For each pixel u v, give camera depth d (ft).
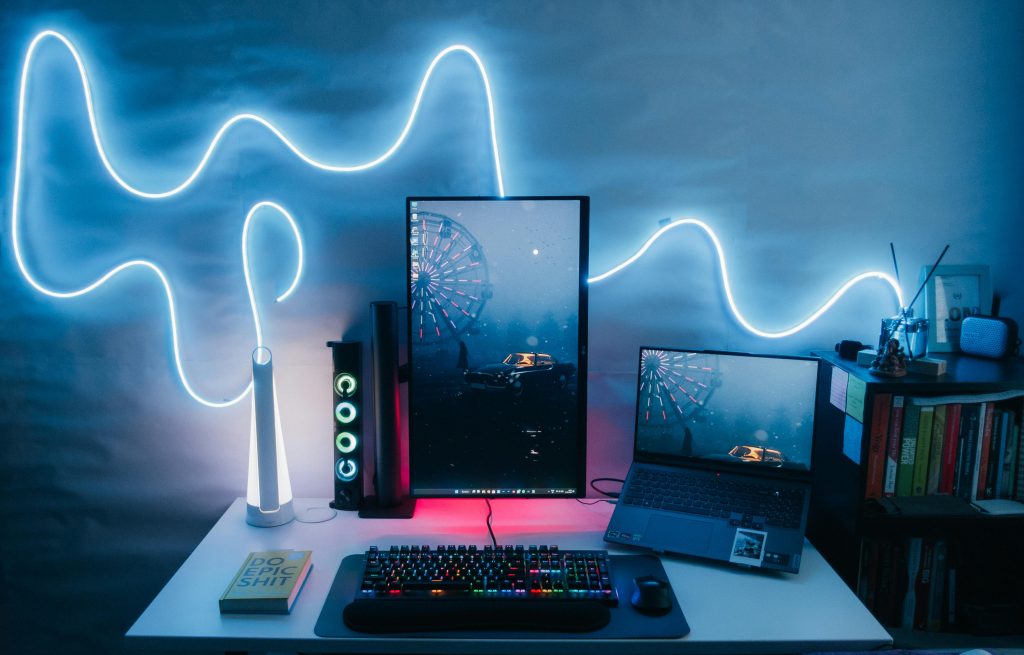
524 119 5.95
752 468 5.71
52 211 6.12
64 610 6.70
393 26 5.83
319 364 6.30
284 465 5.83
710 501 5.54
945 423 5.42
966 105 5.99
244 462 6.45
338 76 5.90
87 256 6.17
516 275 5.64
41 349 6.30
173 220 6.11
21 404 6.38
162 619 4.60
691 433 5.83
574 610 4.55
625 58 5.88
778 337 6.27
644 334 6.26
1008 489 5.55
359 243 6.12
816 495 6.12
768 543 5.19
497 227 5.59
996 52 5.93
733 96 5.94
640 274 6.17
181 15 5.85
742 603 4.77
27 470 6.47
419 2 5.80
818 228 6.14
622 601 4.77
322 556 5.33
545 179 6.04
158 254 6.16
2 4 5.85
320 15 5.82
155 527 6.57
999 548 5.73
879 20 5.87
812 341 6.29
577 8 5.81
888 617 5.75
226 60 5.90
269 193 6.07
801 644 4.43
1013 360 5.87
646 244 6.13
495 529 5.70
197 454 6.45
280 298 6.20
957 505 5.42
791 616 4.65
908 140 6.03
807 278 6.20
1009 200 6.13
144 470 6.48
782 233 6.14
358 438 5.92
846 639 4.44
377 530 5.70
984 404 5.42
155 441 6.44
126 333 6.27
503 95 5.91
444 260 5.63
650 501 5.60
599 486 6.48
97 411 6.40
